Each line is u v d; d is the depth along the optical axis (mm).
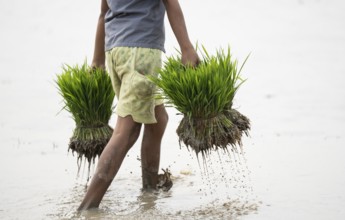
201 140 10703
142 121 11203
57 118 20891
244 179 12891
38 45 38656
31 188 13016
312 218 10188
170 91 10703
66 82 12328
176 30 11016
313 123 18219
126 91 11180
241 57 31391
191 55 10914
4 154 16219
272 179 12758
